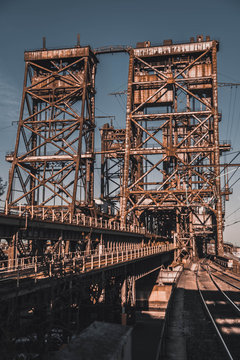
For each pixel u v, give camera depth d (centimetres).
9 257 2228
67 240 3088
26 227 2330
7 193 5831
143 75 7512
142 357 1482
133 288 3538
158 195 7306
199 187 8069
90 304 2572
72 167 5931
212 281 4662
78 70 6675
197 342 1877
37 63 6800
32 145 6500
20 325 1638
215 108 6881
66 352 866
